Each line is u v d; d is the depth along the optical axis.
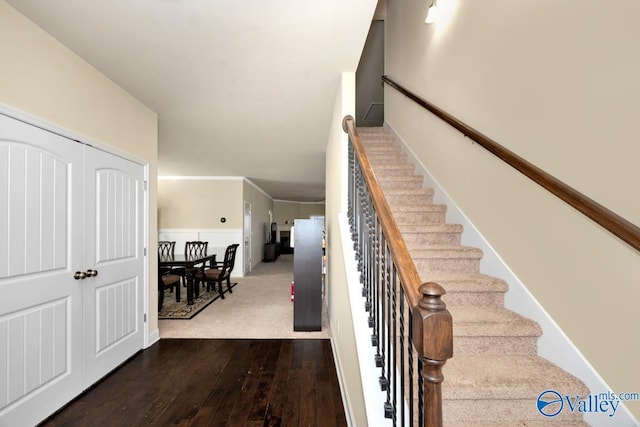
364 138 3.97
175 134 4.08
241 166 6.18
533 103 1.62
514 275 1.76
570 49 1.39
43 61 1.93
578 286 1.36
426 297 0.80
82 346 2.24
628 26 1.14
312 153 5.08
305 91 2.80
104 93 2.49
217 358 2.87
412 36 3.32
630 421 1.15
